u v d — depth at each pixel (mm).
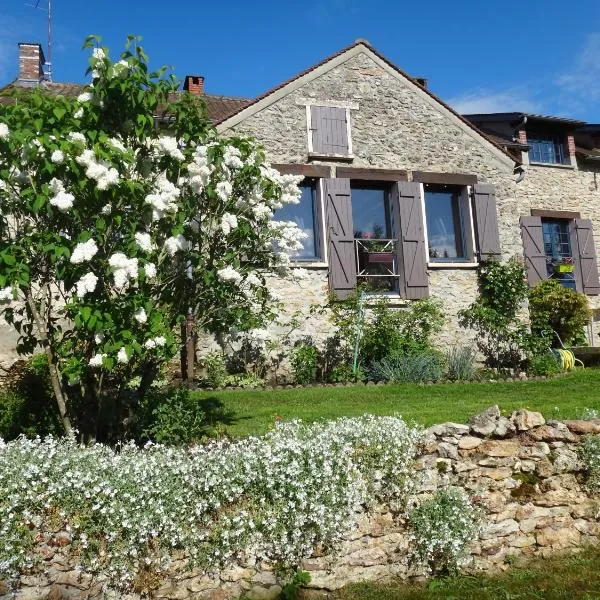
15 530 3607
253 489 4102
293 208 11031
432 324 10969
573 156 15742
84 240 4344
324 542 4172
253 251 5434
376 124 11500
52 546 3668
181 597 3814
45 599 3605
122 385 5047
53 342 4766
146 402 5223
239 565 3980
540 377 10242
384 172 11391
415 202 11523
